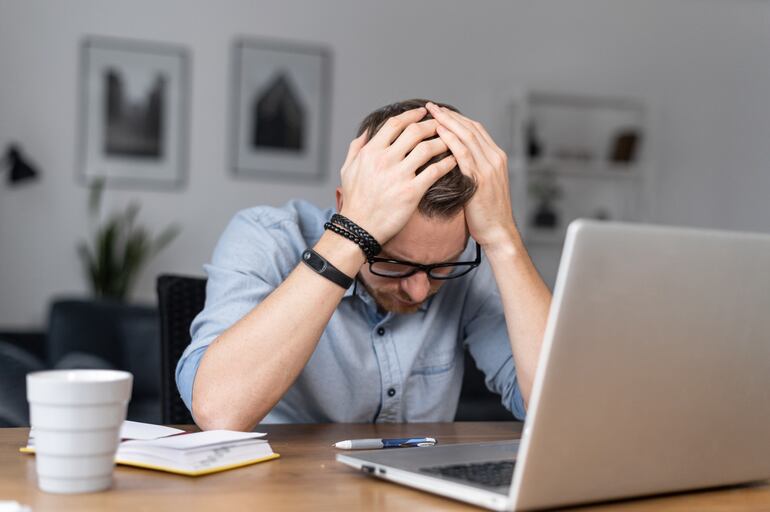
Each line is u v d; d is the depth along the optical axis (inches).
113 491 32.8
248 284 52.6
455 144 46.4
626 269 30.5
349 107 197.2
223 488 33.8
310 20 194.4
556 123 210.4
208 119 189.8
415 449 39.9
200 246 190.1
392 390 57.9
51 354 141.7
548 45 207.8
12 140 180.1
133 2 185.3
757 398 35.9
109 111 184.7
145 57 185.9
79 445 32.0
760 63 220.8
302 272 45.4
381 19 198.1
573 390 30.2
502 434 50.3
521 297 49.7
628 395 31.7
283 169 194.1
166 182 187.9
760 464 37.6
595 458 31.7
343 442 42.9
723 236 33.1
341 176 47.8
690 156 217.5
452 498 33.4
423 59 200.4
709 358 33.7
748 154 220.7
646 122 210.1
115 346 142.1
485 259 62.1
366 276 50.5
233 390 44.4
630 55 213.0
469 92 203.3
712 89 218.2
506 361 60.7
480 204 48.2
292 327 44.6
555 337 29.3
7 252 180.4
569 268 29.3
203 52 189.0
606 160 213.2
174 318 59.5
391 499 33.0
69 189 183.3
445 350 60.4
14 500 30.9
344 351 56.2
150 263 187.6
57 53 181.8
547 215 205.6
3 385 62.6
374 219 44.9
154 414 126.3
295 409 57.7
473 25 203.2
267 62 192.2
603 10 211.2
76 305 144.7
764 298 34.8
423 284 48.8
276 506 31.4
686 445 34.4
